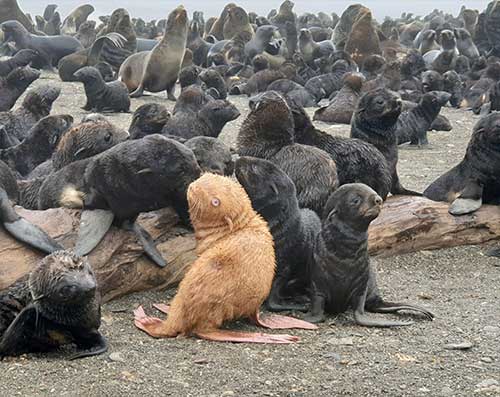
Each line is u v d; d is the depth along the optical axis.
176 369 7.18
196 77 26.67
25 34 36.09
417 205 11.26
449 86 28.61
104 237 9.02
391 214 11.00
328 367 7.36
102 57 33.06
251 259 7.86
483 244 11.41
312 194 9.99
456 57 35.41
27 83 21.78
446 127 23.02
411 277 10.28
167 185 8.67
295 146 10.34
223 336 7.82
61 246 8.66
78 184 9.56
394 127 12.34
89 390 6.73
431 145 20.52
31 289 7.25
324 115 22.94
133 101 26.39
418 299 9.46
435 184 12.23
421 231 11.03
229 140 19.22
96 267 8.75
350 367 7.39
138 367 7.18
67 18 59.50
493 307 9.19
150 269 9.20
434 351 7.84
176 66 27.06
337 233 8.48
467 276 10.40
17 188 10.30
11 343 7.27
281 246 8.88
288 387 6.92
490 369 7.43
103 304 8.86
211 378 7.02
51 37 36.62
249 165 8.82
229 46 38.94
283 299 9.16
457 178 11.97
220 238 7.96
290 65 31.38
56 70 36.75
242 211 8.00
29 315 7.25
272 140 10.38
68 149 10.53
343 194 8.48
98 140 10.48
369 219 8.37
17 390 6.70
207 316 7.84
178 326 7.90
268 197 8.80
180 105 16.72
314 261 8.65
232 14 46.34
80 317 7.27
